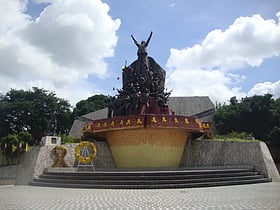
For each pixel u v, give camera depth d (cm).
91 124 3522
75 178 2348
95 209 1176
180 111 6806
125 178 2181
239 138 3662
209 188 2011
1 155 5603
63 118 7750
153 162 3309
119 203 1335
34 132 7125
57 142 3216
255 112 6100
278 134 5334
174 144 3375
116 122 3309
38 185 2481
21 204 1329
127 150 3369
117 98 3791
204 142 3350
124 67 3922
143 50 3888
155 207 1208
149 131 3303
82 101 8256
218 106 6881
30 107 7000
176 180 2141
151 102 3672
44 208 1210
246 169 2670
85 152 3053
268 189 1892
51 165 2933
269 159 2853
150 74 3791
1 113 6856
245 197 1482
